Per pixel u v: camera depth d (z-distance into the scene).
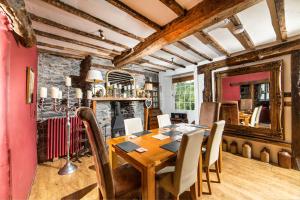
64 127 3.37
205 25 1.99
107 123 3.99
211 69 4.20
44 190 2.18
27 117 2.05
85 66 3.87
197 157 1.69
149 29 2.48
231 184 2.30
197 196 1.90
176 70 5.44
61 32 2.57
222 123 2.10
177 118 5.75
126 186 1.53
